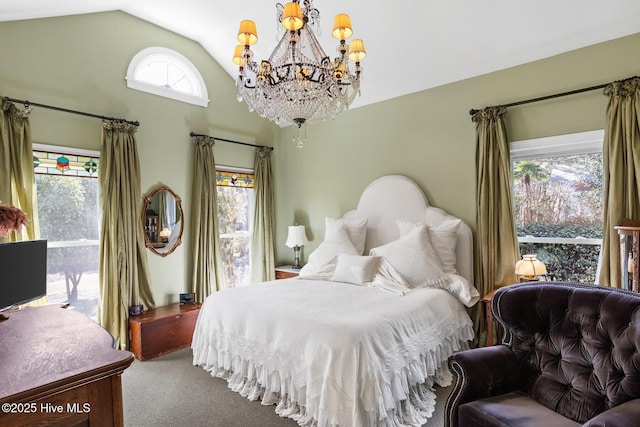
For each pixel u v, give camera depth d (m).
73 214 3.38
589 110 2.86
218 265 4.30
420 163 3.86
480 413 1.59
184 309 3.71
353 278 3.38
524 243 3.30
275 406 2.42
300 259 5.07
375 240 4.07
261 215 4.91
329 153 4.69
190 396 2.58
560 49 2.96
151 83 3.88
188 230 4.19
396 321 2.33
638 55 2.64
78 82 3.35
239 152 4.75
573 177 3.05
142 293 3.69
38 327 1.68
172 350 3.49
